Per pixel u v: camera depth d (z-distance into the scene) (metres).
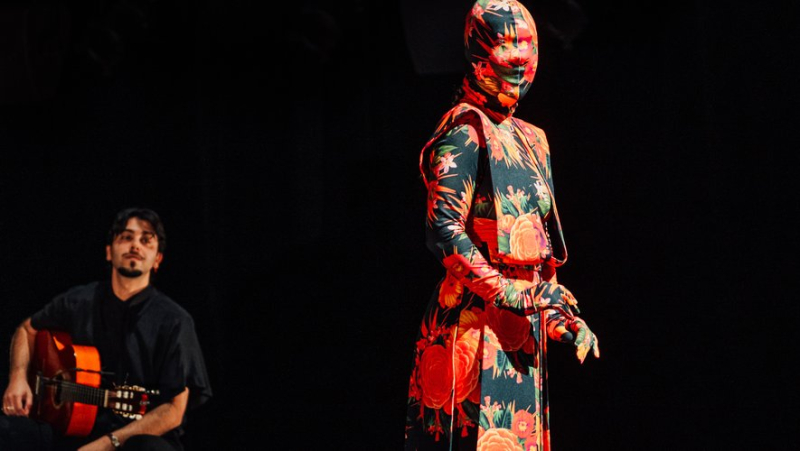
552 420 6.25
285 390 7.08
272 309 7.19
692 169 6.07
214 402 7.10
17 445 5.65
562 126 6.34
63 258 7.56
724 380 5.95
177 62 7.38
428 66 6.54
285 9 7.07
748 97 5.88
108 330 5.85
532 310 2.68
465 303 2.85
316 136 7.18
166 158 7.43
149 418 5.66
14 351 5.83
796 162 5.79
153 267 6.11
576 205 6.30
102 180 7.52
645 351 6.15
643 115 6.18
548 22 6.20
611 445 6.15
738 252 5.92
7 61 6.80
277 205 7.27
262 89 7.29
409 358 6.91
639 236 6.19
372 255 7.04
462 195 2.77
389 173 7.01
